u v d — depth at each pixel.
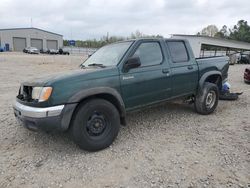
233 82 12.33
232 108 6.48
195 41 37.16
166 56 4.83
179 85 5.04
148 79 4.40
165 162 3.48
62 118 3.45
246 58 34.31
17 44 69.19
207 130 4.75
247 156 3.66
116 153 3.76
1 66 20.27
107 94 3.90
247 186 2.93
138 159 3.57
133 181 3.04
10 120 5.32
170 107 6.34
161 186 2.93
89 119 3.71
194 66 5.37
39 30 72.31
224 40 41.69
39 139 4.29
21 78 12.70
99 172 3.24
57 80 3.49
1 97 7.75
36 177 3.13
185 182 3.01
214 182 3.01
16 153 3.78
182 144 4.09
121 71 4.05
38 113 3.37
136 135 4.46
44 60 29.42
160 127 4.89
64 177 3.13
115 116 3.93
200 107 5.59
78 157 3.64
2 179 3.08
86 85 3.65
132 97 4.24
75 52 65.56
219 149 3.89
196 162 3.48
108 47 4.88
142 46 4.45
